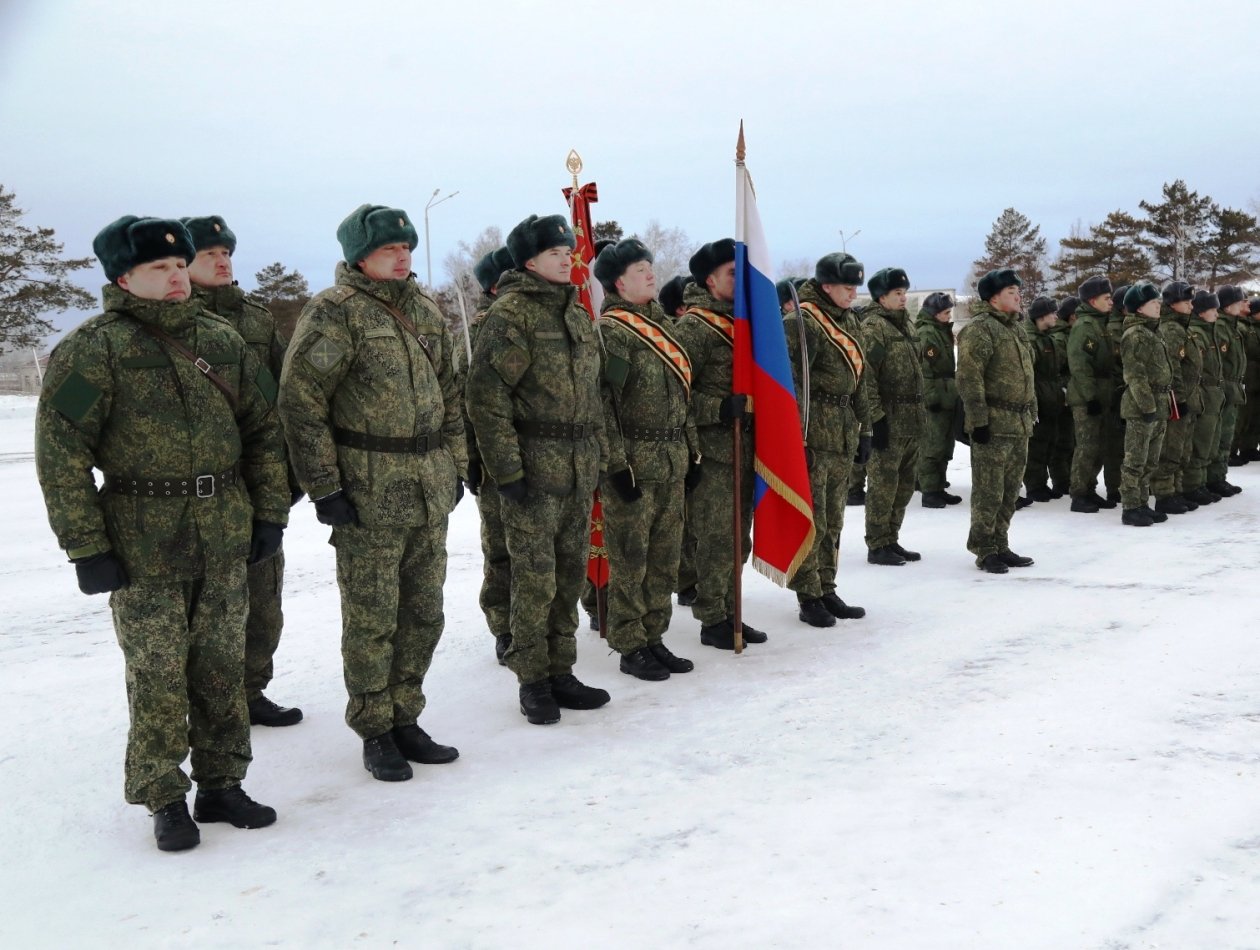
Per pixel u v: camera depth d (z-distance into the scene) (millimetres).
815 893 2904
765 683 4980
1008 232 61969
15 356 62094
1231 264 44125
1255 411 12875
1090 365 9742
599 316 5402
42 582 8133
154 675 3400
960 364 7293
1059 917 2709
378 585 3955
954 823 3305
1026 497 10773
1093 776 3621
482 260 6027
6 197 44625
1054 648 5270
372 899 3014
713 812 3500
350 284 3949
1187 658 4957
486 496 5477
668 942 2686
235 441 3559
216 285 4500
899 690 4734
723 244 5688
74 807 3805
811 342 6082
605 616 5910
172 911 2996
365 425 3893
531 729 4488
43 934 2893
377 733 4043
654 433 5184
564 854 3240
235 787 3660
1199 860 2988
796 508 5578
